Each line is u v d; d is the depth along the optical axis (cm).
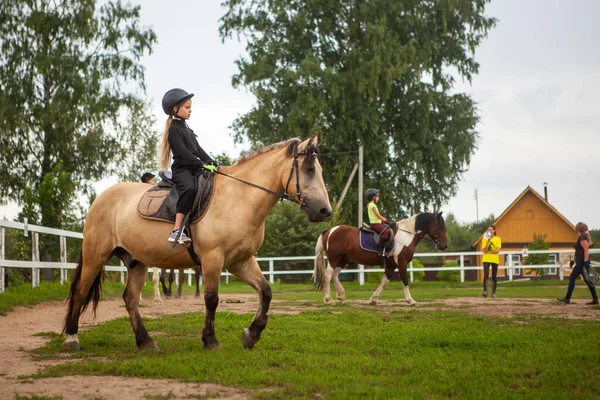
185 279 3053
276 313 1287
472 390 523
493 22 4116
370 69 3788
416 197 4244
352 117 3944
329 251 1686
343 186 4009
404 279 1614
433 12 4088
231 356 686
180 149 747
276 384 558
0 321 1076
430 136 4084
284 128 3981
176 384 563
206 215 737
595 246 7394
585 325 989
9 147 3331
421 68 3988
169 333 917
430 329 938
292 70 3881
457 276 3975
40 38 3397
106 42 3509
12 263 1407
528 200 5784
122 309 1369
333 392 513
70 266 1755
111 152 3525
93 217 812
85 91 3369
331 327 981
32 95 3362
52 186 2131
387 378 571
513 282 3011
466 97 4150
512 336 828
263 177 754
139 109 3597
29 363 678
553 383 550
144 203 779
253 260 777
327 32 4069
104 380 582
